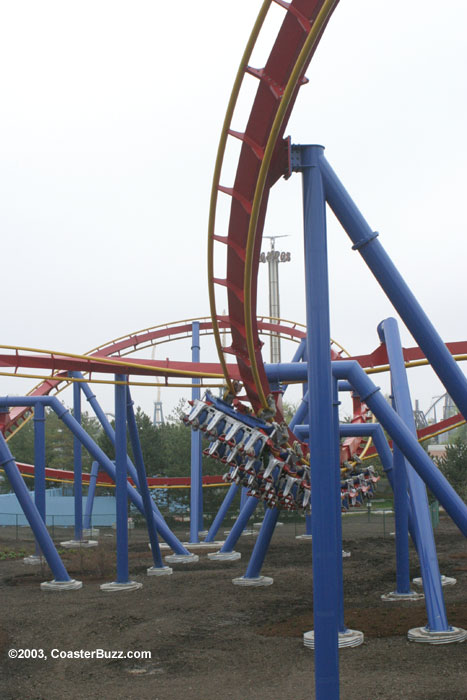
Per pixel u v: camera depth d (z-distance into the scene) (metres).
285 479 18.44
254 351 17.11
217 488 57.38
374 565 28.22
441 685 12.35
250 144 13.89
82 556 31.14
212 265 16.70
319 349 11.12
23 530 48.59
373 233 13.14
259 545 24.19
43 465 32.19
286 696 12.38
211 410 18.58
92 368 24.08
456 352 25.34
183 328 45.50
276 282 102.12
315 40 11.79
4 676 14.35
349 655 14.73
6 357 22.78
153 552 27.70
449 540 36.38
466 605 19.00
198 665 14.60
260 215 14.43
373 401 15.47
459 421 39.44
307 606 20.12
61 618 19.53
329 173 12.46
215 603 21.05
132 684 13.55
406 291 13.42
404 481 20.88
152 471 59.75
